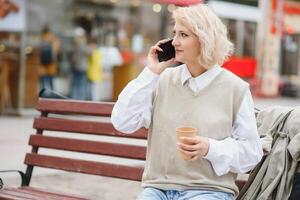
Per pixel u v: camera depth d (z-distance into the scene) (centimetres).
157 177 338
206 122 325
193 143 306
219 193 325
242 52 1898
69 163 470
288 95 2147
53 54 1381
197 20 323
